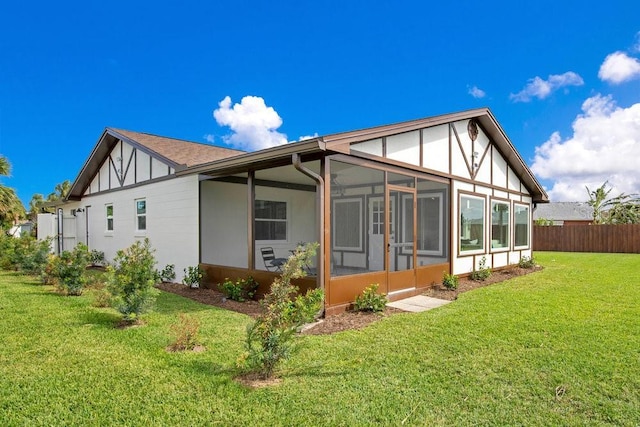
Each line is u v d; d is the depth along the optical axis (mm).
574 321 5312
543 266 12570
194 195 8484
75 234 14352
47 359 3861
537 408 2920
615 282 8930
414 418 2770
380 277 6707
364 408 2898
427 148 8109
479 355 3998
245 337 4602
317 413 2828
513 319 5434
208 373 3521
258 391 3164
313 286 5941
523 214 13125
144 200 10250
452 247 8945
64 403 2967
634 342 4398
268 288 6688
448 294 7570
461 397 3084
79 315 5656
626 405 2967
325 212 5742
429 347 4246
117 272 5797
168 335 4691
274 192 10641
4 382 3320
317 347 4258
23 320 5352
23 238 11797
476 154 10008
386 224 6887
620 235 19391
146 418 2750
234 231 9828
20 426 2654
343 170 6242
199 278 8047
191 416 2781
